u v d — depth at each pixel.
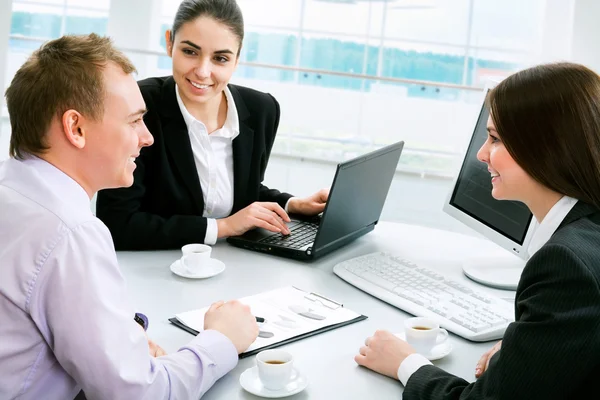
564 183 1.13
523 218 1.74
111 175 1.17
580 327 1.03
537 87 1.13
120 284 1.13
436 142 5.00
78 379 1.08
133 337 1.11
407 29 5.41
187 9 1.94
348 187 1.83
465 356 1.39
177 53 1.97
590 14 4.37
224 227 1.92
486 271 1.82
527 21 5.13
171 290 1.60
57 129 1.12
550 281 1.06
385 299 1.61
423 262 1.90
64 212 1.09
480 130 1.91
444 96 4.95
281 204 2.24
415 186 4.81
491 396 1.08
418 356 1.26
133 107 1.16
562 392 1.06
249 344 1.30
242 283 1.66
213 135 2.11
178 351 1.22
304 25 5.54
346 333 1.44
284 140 5.19
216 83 2.01
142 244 1.87
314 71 5.08
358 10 5.45
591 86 1.12
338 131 5.14
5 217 1.09
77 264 1.07
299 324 1.45
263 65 5.14
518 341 1.07
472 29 5.28
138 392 1.09
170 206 2.06
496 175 1.24
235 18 1.97
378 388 1.23
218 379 1.24
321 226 1.79
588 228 1.11
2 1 3.37
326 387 1.22
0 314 1.07
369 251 1.96
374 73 5.56
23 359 1.09
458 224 4.27
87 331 1.06
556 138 1.11
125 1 4.73
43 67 1.12
